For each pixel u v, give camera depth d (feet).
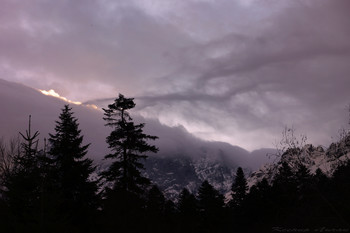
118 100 113.29
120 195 90.68
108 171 107.04
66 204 88.28
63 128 102.78
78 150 99.81
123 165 108.99
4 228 51.57
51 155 96.12
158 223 98.68
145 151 111.86
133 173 108.47
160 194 112.98
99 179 103.04
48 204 51.37
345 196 34.50
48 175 54.08
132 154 110.42
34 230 49.08
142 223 91.04
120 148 111.04
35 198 52.90
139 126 113.39
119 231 85.20
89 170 99.50
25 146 53.98
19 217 53.16
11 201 54.03
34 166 53.93
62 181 93.04
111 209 87.61
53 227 50.98
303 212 54.65
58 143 98.53
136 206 91.86
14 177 53.31
